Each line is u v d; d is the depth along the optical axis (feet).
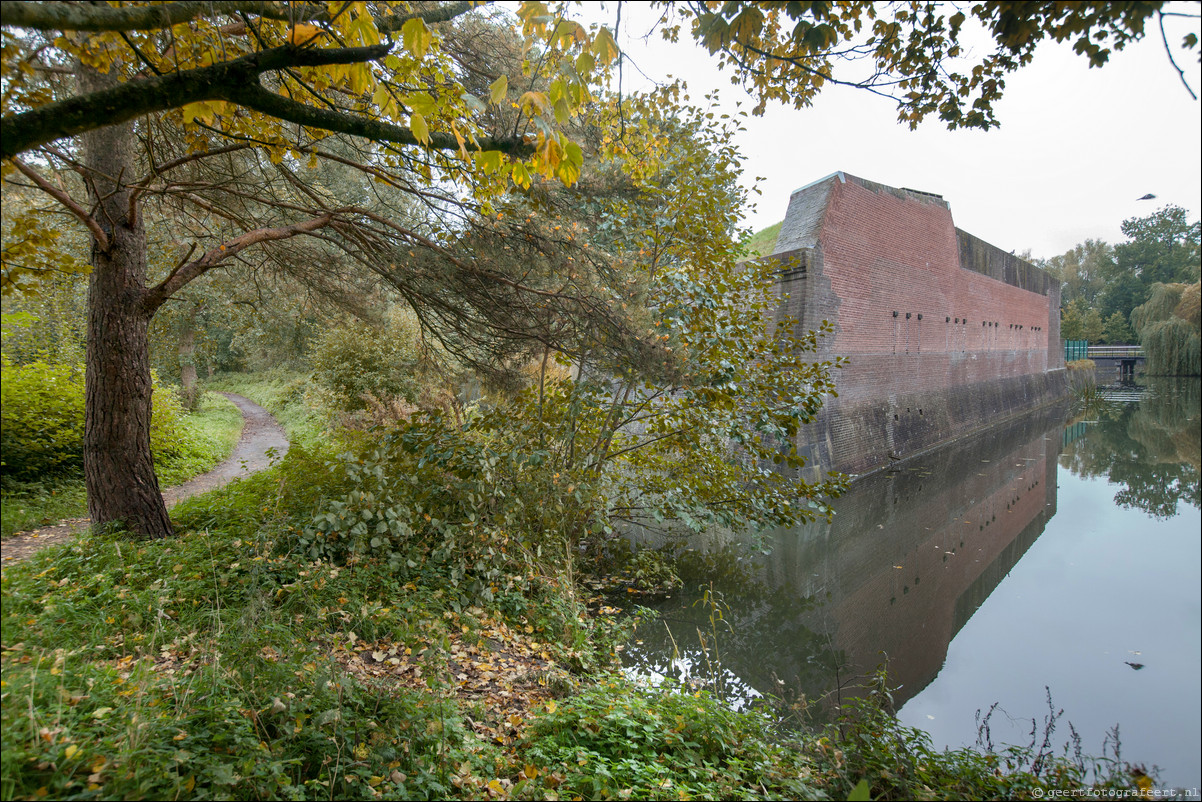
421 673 12.32
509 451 21.50
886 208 54.65
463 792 9.01
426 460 19.80
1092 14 8.22
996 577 27.48
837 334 47.11
